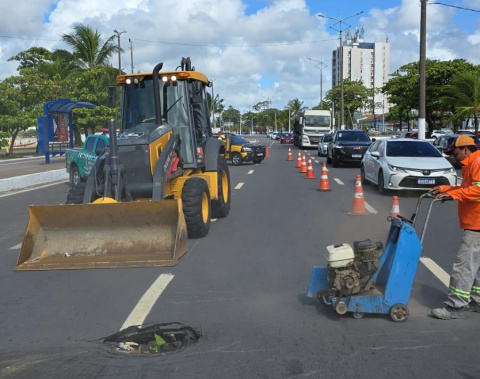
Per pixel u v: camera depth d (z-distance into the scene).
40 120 29.88
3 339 4.98
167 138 9.22
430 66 43.62
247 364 4.30
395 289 5.08
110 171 8.16
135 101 9.95
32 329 5.23
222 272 7.18
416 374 4.07
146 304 5.88
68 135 32.25
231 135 30.44
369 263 5.19
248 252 8.33
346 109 79.00
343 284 5.08
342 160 25.84
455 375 4.05
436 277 6.74
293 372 4.14
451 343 4.65
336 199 14.50
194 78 10.09
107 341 4.89
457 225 10.46
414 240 5.03
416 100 44.78
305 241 9.10
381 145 16.50
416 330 4.96
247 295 6.15
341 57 53.06
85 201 8.20
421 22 28.05
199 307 5.76
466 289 5.15
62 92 42.00
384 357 4.39
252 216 11.80
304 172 23.88
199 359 4.42
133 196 8.73
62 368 4.30
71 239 7.71
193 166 9.91
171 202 7.45
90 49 44.62
